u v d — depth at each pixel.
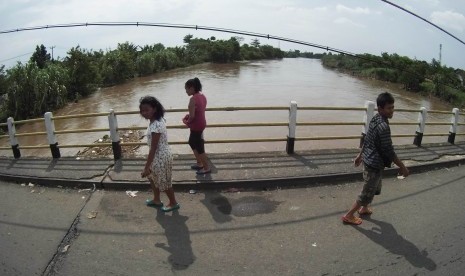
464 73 41.75
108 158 7.05
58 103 26.14
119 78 39.97
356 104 26.72
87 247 4.30
